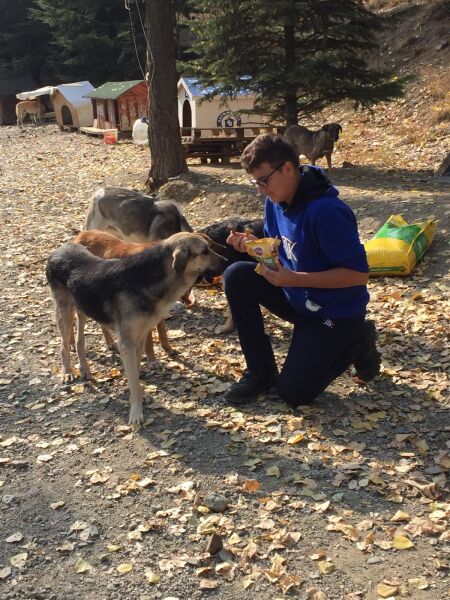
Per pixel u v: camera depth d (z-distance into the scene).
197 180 11.25
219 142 13.41
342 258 3.66
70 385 4.73
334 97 12.15
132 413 4.16
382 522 3.13
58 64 34.88
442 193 8.93
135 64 31.72
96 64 32.72
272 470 3.56
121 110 21.28
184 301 6.00
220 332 5.53
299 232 3.78
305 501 3.31
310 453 3.72
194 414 4.23
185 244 4.04
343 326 3.93
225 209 9.61
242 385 4.30
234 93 12.88
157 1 10.73
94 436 4.05
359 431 3.91
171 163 11.48
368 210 8.38
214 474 3.58
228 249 5.04
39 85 37.75
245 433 3.96
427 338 5.14
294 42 11.97
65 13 30.94
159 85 11.17
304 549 2.98
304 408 4.18
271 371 4.33
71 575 2.92
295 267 3.92
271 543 3.03
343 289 3.83
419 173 11.23
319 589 2.75
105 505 3.38
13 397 4.59
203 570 2.88
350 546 2.98
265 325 5.63
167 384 4.65
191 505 3.34
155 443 3.92
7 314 6.19
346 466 3.55
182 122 16.05
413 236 6.57
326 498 3.32
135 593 2.79
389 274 6.45
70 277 4.45
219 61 11.92
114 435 4.05
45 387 4.73
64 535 3.17
